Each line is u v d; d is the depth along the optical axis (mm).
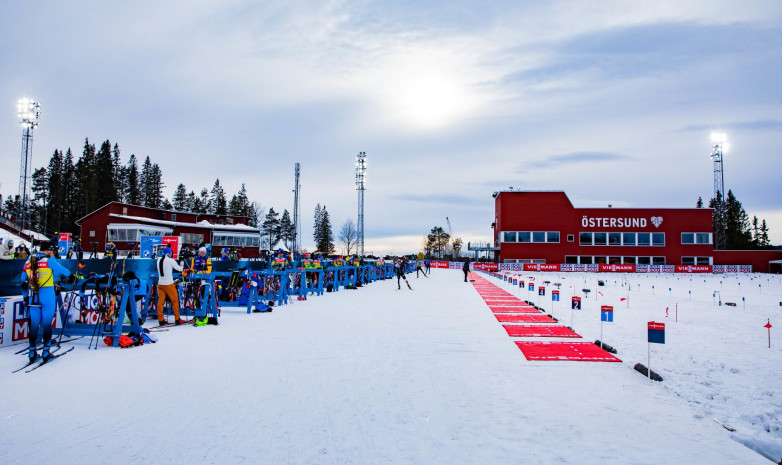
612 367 7328
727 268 58844
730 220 100562
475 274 50875
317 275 21469
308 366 7207
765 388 6305
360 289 25359
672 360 7941
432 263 72688
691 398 5879
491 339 9742
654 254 61219
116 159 88500
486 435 4465
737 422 5023
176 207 99438
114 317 9656
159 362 7410
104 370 6875
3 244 15484
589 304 17922
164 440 4273
